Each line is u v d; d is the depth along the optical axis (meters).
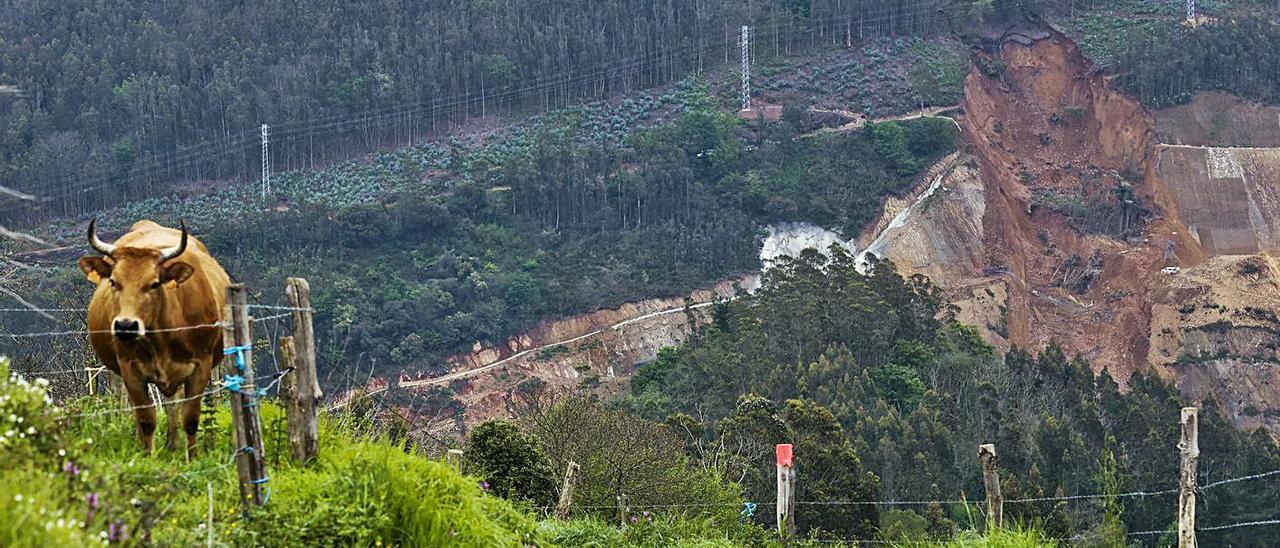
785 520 20.00
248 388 12.24
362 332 86.12
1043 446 50.34
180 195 119.56
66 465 10.53
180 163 122.94
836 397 54.50
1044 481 47.69
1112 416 58.75
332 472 13.28
